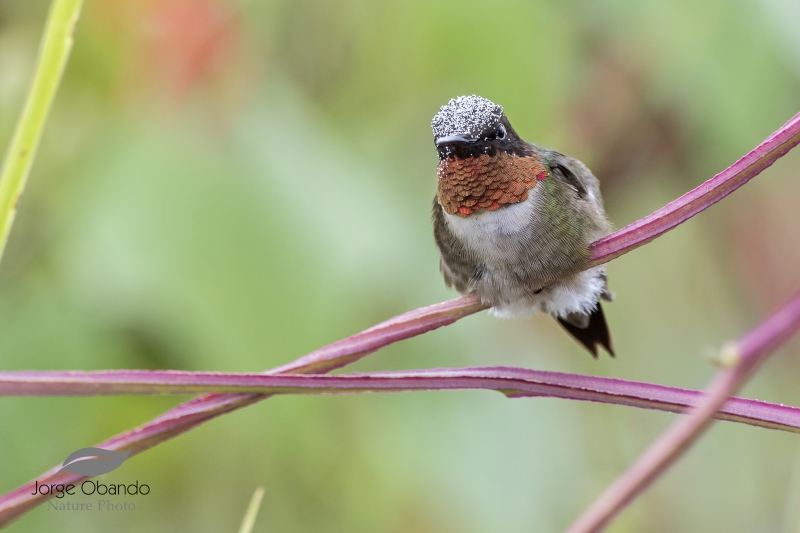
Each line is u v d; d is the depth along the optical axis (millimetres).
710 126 2852
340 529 2891
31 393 2762
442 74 2859
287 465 2885
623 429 2975
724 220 2984
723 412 2760
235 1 2848
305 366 2777
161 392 2764
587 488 2928
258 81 2852
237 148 2836
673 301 3004
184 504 2900
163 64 2844
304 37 2865
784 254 2975
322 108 2869
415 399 2861
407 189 2857
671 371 2998
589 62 2889
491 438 2859
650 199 2916
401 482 2875
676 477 2998
